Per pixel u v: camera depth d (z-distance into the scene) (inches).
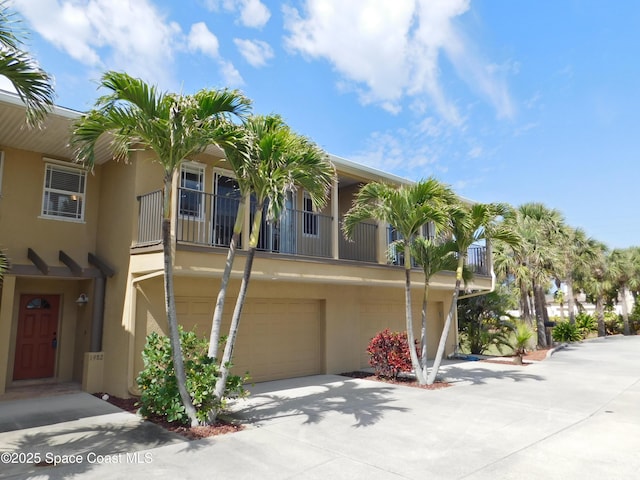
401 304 582.9
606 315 1547.7
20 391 354.6
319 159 276.2
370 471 187.9
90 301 389.4
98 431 245.0
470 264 563.8
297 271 380.5
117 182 383.6
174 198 309.0
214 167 418.3
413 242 454.0
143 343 335.0
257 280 405.7
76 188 403.9
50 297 407.2
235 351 399.5
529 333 582.9
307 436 238.2
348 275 423.5
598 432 250.2
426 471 188.4
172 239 303.4
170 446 218.5
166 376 260.1
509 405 319.0
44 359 397.1
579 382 423.5
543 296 877.8
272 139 259.3
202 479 177.5
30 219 373.4
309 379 432.5
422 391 372.5
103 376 358.3
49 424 260.2
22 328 387.2
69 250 392.5
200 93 235.0
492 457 206.7
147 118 227.1
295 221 461.7
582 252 1192.8
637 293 1535.4
